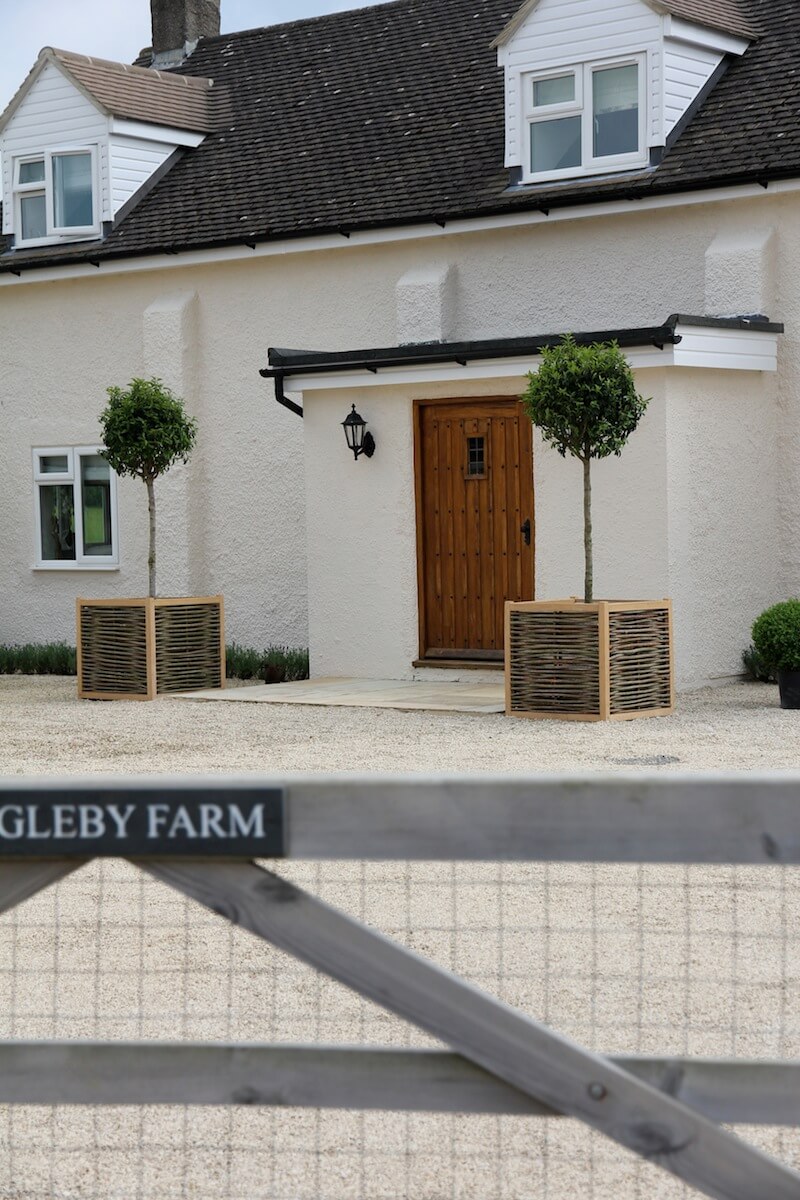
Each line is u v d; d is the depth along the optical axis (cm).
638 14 1526
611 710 1196
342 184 1745
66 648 1809
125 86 1923
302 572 1755
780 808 330
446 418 1482
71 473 1925
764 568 1453
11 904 346
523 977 572
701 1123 331
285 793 337
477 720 1217
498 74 1788
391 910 674
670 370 1337
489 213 1589
